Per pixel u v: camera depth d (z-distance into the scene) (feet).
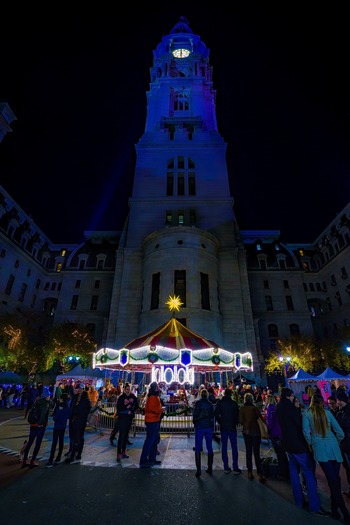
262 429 25.26
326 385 90.58
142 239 126.82
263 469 25.18
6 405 85.25
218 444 38.27
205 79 183.52
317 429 18.74
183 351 47.78
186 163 148.15
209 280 105.19
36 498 19.89
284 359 121.19
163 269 103.65
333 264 159.02
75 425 29.86
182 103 182.29
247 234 193.16
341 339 125.29
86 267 166.20
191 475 25.31
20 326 115.85
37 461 28.91
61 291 160.66
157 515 17.61
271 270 164.55
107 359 52.39
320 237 179.32
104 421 47.55
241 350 103.60
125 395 31.91
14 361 105.81
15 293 144.05
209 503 19.44
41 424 27.63
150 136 156.97
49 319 163.43
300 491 19.17
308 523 16.84
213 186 141.08
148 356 47.01
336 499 17.16
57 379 83.41
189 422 45.01
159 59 193.36
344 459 23.03
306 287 169.17
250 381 86.02
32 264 159.74
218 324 100.89
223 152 150.51
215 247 116.26
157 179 143.13
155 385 30.58
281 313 153.99
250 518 17.34
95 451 33.22
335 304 157.17
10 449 33.83
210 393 50.01
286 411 20.36
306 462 18.95
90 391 51.65
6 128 95.96
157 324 94.89
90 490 21.44
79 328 131.44
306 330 149.79
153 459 28.60
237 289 114.42
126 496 20.42
